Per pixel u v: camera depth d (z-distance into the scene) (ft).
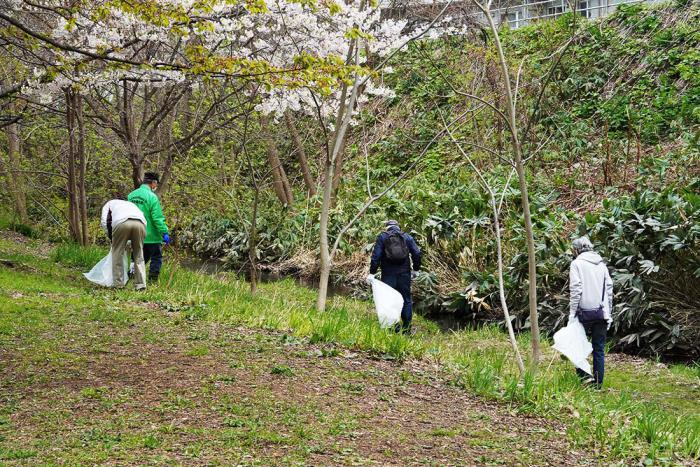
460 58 75.87
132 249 33.88
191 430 15.34
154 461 13.42
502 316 40.88
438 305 43.06
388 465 14.26
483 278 41.32
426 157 70.85
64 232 59.72
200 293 33.22
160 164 52.21
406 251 32.78
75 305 28.66
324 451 14.73
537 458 15.78
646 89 62.75
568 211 48.78
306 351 23.76
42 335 23.52
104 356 21.33
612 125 61.11
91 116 44.52
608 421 18.85
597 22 73.10
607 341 34.32
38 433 14.75
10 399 16.93
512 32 78.07
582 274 24.38
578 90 66.54
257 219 63.21
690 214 34.30
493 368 23.82
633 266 34.55
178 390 18.22
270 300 35.99
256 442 14.93
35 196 64.44
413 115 78.33
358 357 23.98
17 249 46.60
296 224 61.67
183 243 69.92
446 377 22.63
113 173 55.62
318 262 56.24
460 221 46.11
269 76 26.12
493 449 16.10
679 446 17.84
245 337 25.03
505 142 62.39
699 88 58.23
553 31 73.26
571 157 58.29
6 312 26.45
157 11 25.07
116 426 15.37
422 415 18.29
